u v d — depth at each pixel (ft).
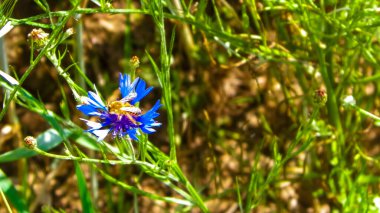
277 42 2.08
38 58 1.46
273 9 2.00
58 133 1.78
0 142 2.16
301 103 2.41
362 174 2.09
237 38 1.92
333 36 1.92
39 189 2.40
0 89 2.34
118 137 1.52
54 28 1.54
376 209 1.92
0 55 1.89
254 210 2.38
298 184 2.42
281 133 2.37
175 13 1.95
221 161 2.44
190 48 2.43
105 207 2.39
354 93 2.15
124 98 1.42
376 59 2.15
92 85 1.60
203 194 2.43
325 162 2.24
